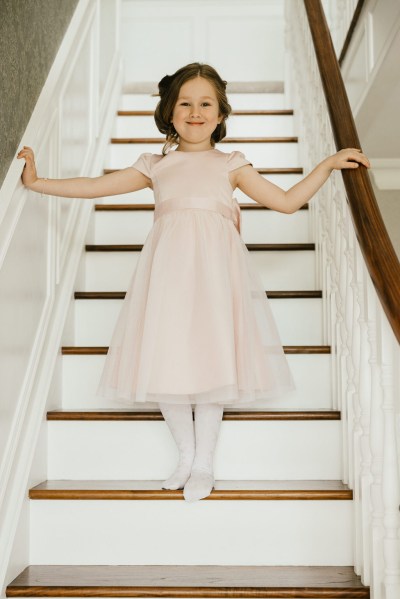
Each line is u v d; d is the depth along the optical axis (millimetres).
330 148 2221
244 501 1691
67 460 1894
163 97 2004
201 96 1949
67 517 1695
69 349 2102
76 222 2455
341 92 2010
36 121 1857
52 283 2053
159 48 4453
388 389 1374
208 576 1597
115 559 1688
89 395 2098
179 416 1805
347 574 1613
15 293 1675
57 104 2129
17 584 1535
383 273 1319
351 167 1674
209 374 1702
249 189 1927
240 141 3244
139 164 1977
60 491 1696
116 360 1834
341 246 1897
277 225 2752
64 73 2234
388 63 2447
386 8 2410
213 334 1729
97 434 1897
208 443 1780
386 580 1350
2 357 1564
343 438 1821
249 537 1688
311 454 1880
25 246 1769
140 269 1880
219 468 1878
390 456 1368
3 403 1572
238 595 1495
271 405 2088
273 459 1879
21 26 1761
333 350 2035
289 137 3334
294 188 1810
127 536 1691
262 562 1684
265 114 3518
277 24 4469
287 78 3717
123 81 3818
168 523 1691
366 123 3037
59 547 1692
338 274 1933
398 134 3191
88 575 1603
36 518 1697
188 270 1796
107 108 3291
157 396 1740
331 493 1685
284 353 2086
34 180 1732
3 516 1551
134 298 1845
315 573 1620
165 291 1777
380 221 1447
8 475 1598
